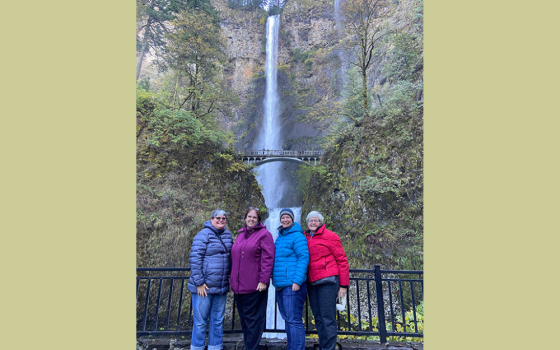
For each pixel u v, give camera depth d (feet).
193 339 13.29
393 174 31.32
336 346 14.89
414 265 28.22
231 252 13.70
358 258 30.55
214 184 33.27
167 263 28.99
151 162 31.58
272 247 13.30
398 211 30.30
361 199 32.12
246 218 13.83
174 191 31.22
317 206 34.86
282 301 13.00
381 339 15.29
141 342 15.69
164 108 33.58
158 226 29.53
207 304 13.33
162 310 27.48
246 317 13.07
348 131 35.32
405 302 26.55
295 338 12.50
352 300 27.71
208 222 14.17
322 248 13.05
